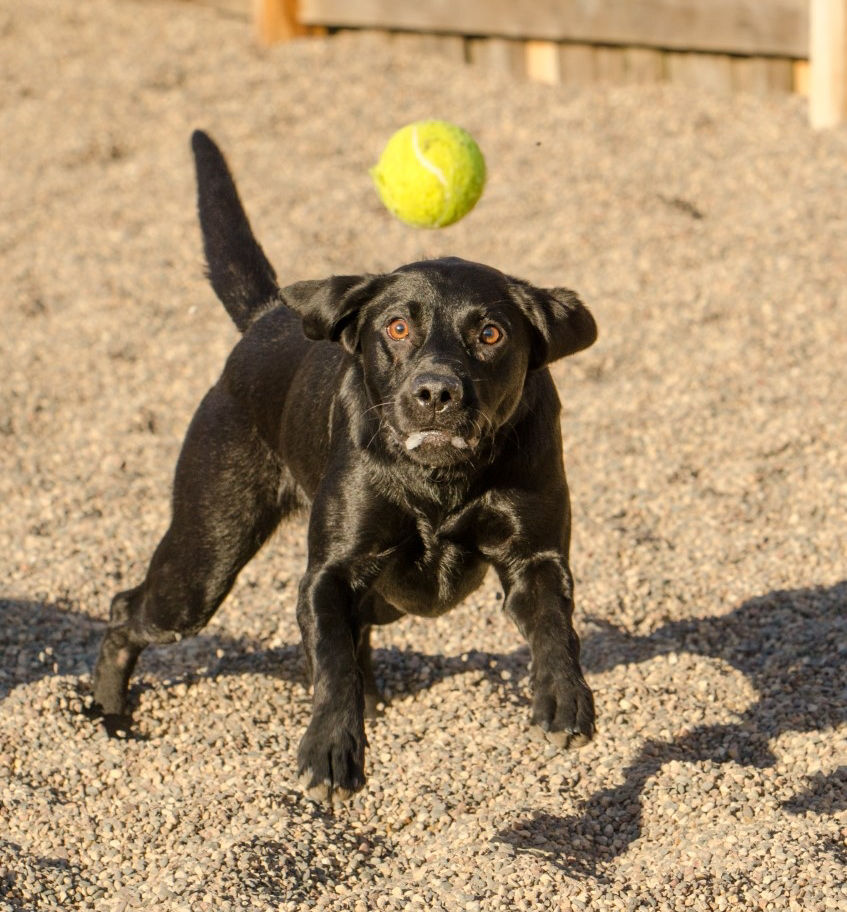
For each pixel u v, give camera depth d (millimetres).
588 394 12523
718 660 9000
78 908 6883
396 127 17688
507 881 6750
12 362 13383
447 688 8953
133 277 14898
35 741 8281
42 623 9617
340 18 20188
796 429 11648
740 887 6637
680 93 17781
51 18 22016
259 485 8180
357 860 7184
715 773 7695
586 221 15148
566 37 18281
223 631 9594
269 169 16875
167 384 13078
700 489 11125
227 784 7891
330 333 7191
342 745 6402
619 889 6719
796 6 16578
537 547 7168
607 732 8305
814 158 15703
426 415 6578
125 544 10641
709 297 13594
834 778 7637
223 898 6676
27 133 18281
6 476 11656
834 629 9250
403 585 7480
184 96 18969
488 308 6871
